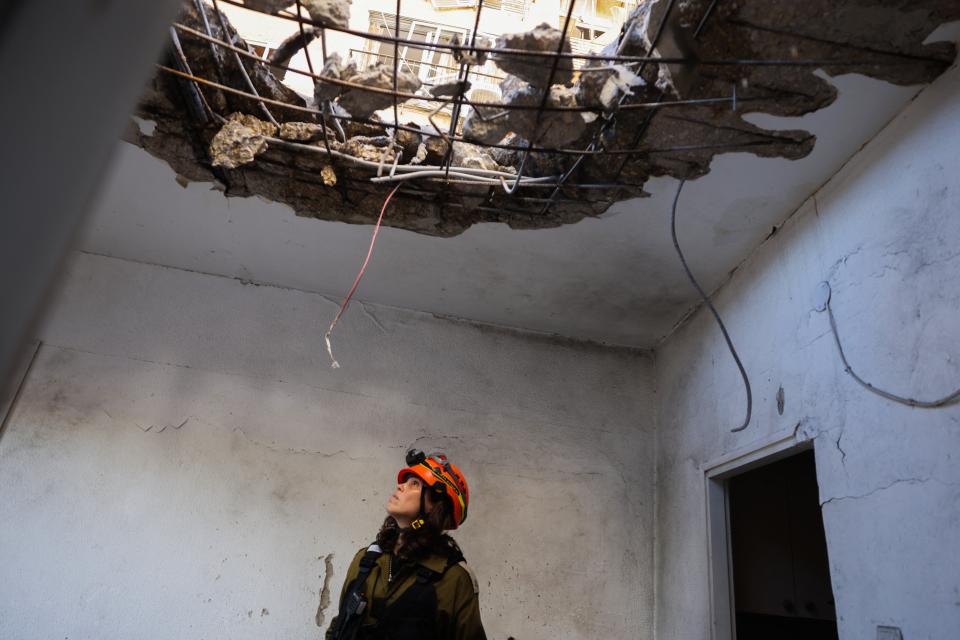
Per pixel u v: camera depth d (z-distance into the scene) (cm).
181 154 254
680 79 194
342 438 329
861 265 215
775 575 321
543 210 269
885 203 208
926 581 170
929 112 196
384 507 320
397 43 184
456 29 339
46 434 302
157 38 41
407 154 248
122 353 323
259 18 310
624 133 221
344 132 241
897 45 185
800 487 342
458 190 262
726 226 272
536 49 182
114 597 284
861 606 193
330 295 357
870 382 201
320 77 195
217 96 224
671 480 335
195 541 298
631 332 369
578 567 330
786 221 263
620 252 298
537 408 357
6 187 30
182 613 287
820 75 195
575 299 341
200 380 326
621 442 359
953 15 176
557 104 199
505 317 364
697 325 332
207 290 344
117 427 310
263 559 301
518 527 332
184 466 309
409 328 360
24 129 31
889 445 190
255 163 256
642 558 338
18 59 30
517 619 315
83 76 34
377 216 285
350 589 209
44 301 33
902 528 180
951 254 178
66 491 295
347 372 343
